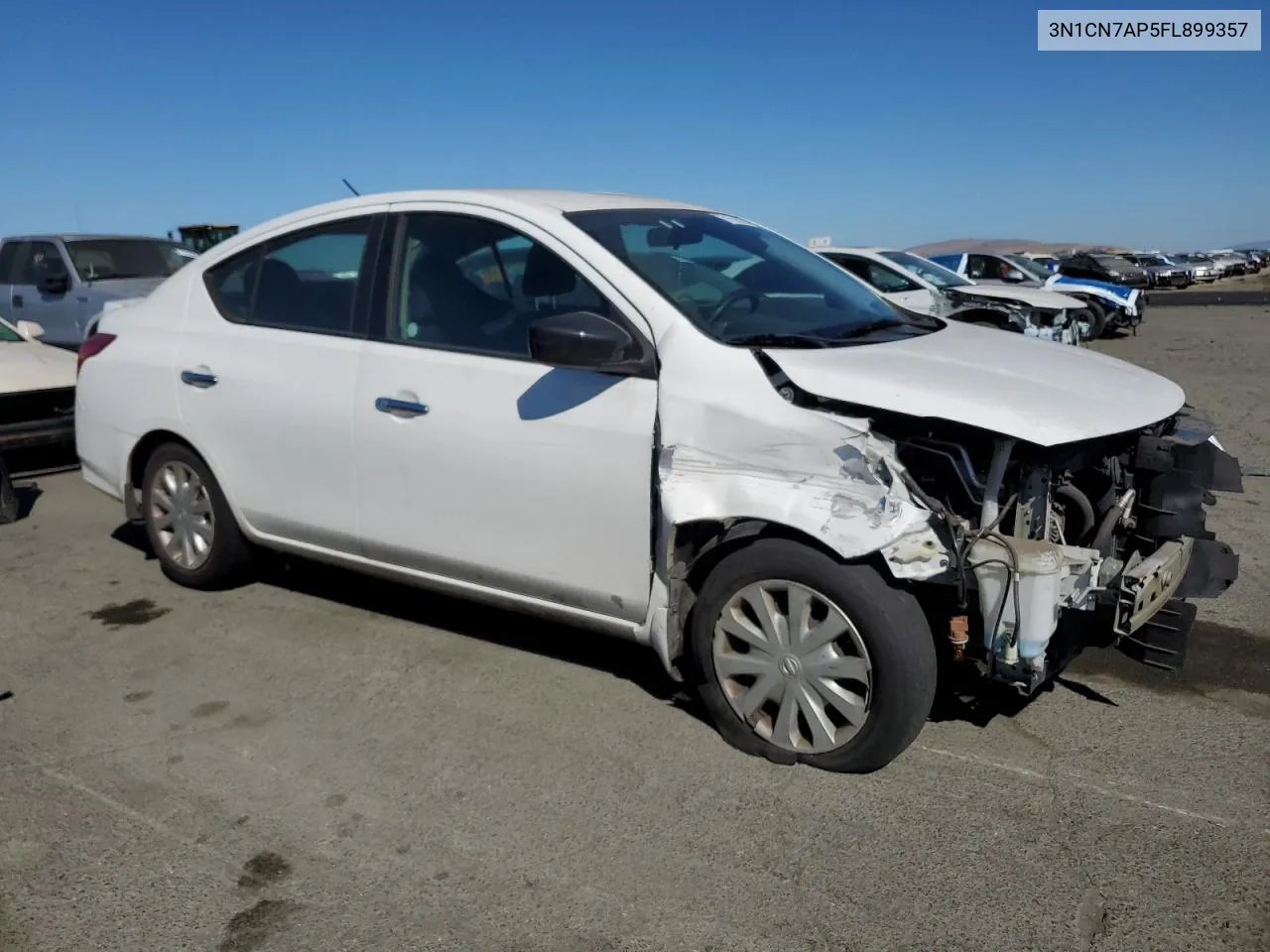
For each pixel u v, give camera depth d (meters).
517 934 2.59
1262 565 5.20
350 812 3.12
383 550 4.04
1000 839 2.92
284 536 4.41
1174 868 2.79
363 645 4.33
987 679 3.34
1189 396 10.75
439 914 2.66
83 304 10.70
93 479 5.11
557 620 3.73
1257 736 3.50
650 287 3.45
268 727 3.65
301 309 4.27
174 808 3.14
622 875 2.80
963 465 3.13
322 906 2.70
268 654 4.25
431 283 3.89
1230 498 6.52
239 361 4.37
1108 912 2.62
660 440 3.25
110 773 3.35
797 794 3.15
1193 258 54.16
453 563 3.84
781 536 3.18
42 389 6.62
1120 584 3.14
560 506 3.50
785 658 3.22
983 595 2.98
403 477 3.88
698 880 2.77
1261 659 4.11
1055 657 3.24
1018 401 3.06
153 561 5.48
